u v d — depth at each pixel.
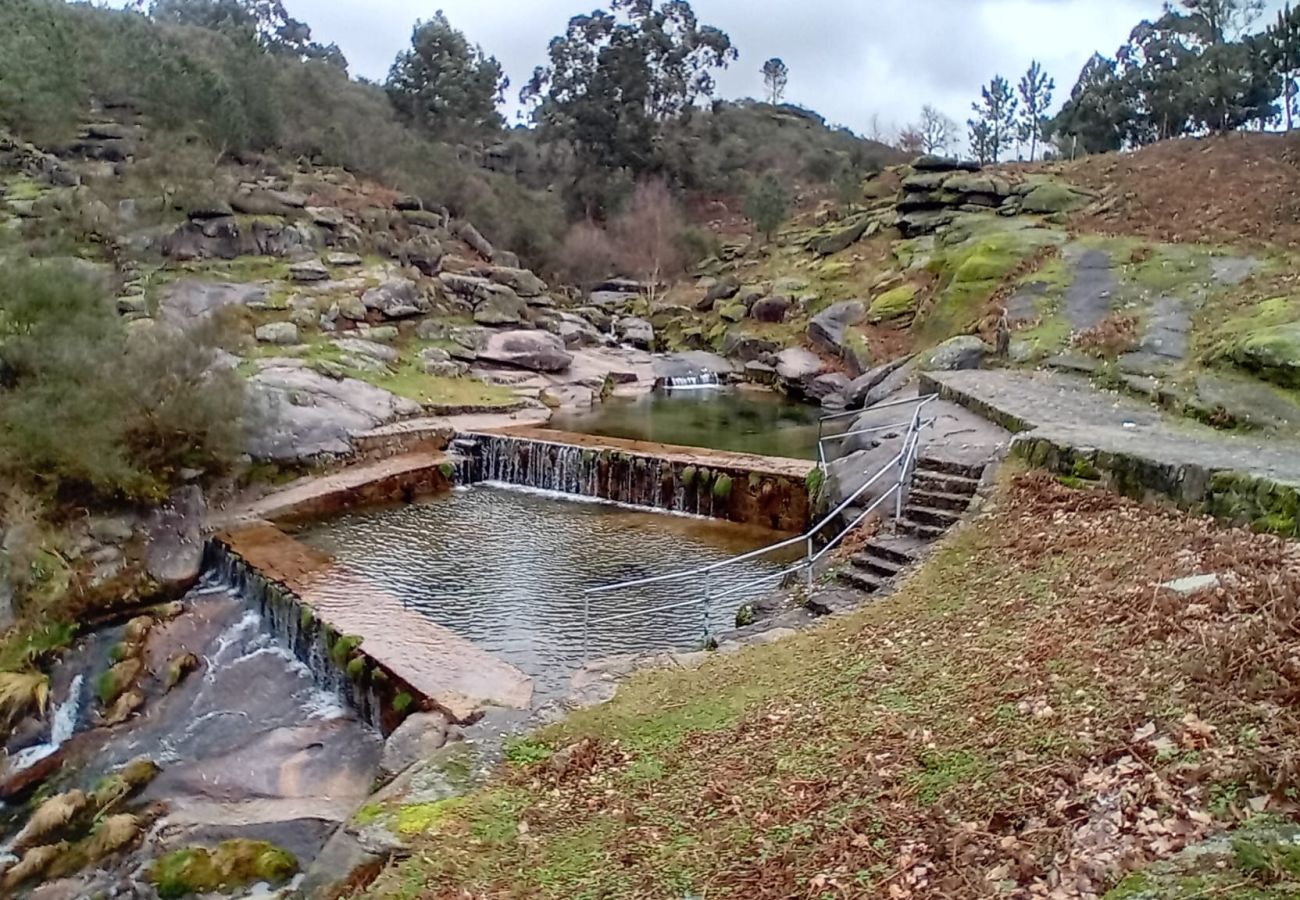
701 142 67.12
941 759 5.93
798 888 5.14
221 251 31.00
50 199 28.41
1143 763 4.94
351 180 41.47
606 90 60.62
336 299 29.80
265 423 19.78
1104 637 6.88
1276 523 8.39
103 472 15.60
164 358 17.09
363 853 6.81
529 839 6.64
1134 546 8.82
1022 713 6.12
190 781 11.38
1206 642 6.00
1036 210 33.16
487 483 23.05
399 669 11.74
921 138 75.12
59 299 15.98
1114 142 47.47
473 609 14.23
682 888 5.54
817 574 12.38
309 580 15.17
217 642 14.62
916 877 4.84
